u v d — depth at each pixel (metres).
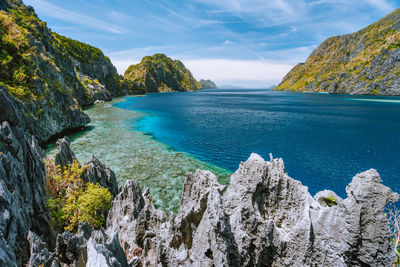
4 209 14.87
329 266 13.94
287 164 57.31
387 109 159.75
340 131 93.75
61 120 80.56
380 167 54.88
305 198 16.58
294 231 14.95
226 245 13.59
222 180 47.69
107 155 59.22
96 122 103.44
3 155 17.91
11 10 103.12
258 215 16.59
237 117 132.50
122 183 44.25
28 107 61.22
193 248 14.95
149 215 20.06
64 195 26.94
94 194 25.70
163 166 53.50
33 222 20.08
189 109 170.75
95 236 16.97
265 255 15.21
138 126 98.56
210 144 74.12
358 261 13.92
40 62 80.88
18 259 14.75
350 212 13.76
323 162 58.44
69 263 14.98
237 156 62.84
